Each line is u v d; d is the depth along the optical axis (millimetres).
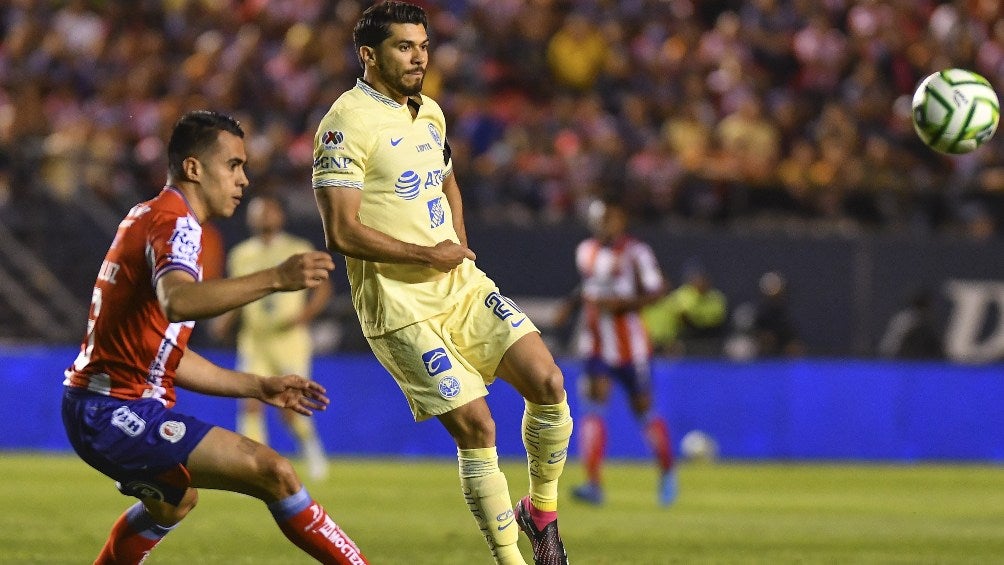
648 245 67938
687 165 75562
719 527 37938
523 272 66375
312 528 19719
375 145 22156
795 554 31766
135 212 19672
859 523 39438
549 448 22422
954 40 86312
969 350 69312
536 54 80375
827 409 66750
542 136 75312
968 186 73562
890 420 66938
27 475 51000
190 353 20984
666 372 66062
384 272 22609
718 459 66000
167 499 19891
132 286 19328
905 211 73000
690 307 67438
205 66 76688
